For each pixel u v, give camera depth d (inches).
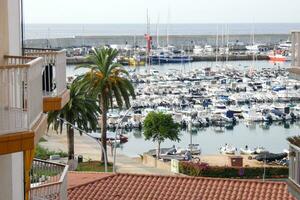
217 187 957.8
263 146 2920.8
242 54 7052.2
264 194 927.0
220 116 3405.5
